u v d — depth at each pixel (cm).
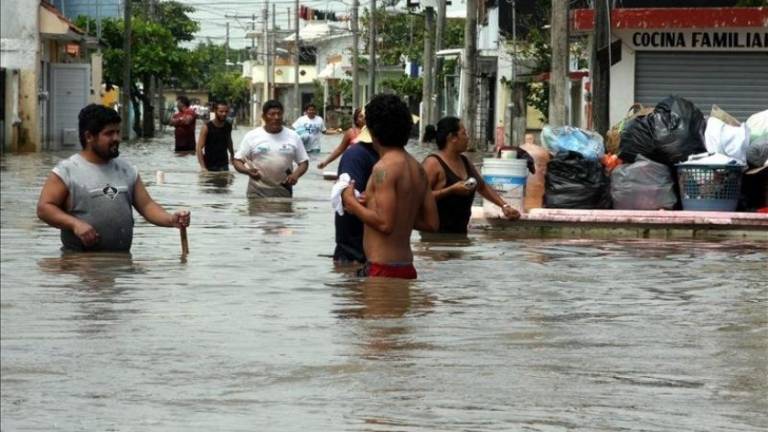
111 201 2048
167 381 1227
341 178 1856
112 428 1062
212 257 2131
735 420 1092
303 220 2845
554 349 1381
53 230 2581
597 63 4253
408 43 12575
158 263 2041
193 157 6300
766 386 1216
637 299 1758
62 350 1366
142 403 1145
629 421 1085
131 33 11031
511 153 2892
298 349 1370
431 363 1304
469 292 1788
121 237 2072
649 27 5094
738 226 2778
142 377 1245
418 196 1816
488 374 1255
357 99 12050
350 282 1823
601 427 1065
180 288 1788
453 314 1595
